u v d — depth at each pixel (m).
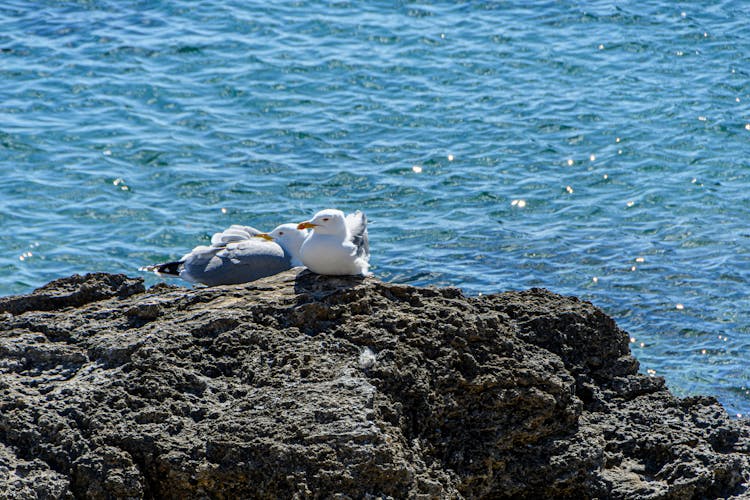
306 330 8.99
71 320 9.13
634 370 9.86
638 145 22.22
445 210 19.88
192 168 20.94
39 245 18.28
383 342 8.72
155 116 22.98
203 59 25.80
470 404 8.76
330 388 8.12
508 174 21.11
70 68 25.06
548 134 22.64
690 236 18.94
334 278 9.72
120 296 9.84
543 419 8.82
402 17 28.45
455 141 22.30
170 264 10.98
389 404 8.29
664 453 8.94
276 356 8.57
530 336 9.54
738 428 9.26
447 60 26.06
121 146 21.58
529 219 19.61
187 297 9.48
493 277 17.70
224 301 9.44
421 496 7.66
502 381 8.80
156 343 8.59
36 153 21.19
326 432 7.68
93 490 7.49
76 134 22.00
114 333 8.90
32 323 9.04
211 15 28.31
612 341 9.81
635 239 18.88
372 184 20.64
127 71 25.05
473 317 9.12
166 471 7.62
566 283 17.52
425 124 23.00
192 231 18.92
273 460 7.59
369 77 25.06
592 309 9.87
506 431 8.70
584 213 19.78
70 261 17.91
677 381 14.85
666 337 15.99
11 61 25.33
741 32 27.69
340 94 24.25
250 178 20.69
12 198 19.59
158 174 20.69
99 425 7.82
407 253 18.41
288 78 24.92
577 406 8.95
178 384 8.27
